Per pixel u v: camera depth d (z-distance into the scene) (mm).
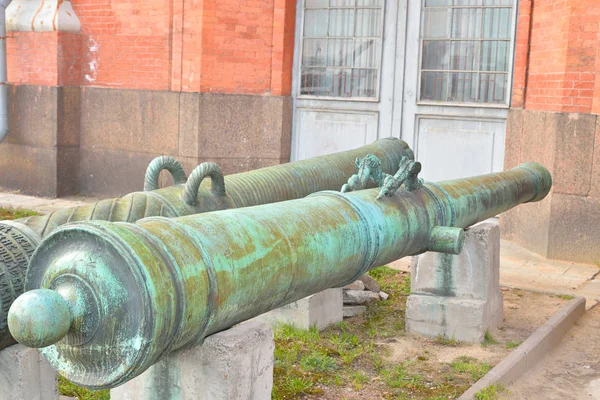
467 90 9070
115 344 2336
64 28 10359
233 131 9859
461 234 4168
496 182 5176
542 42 8117
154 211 3760
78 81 10664
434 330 5254
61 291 2352
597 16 7469
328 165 5383
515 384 4609
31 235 3271
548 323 5453
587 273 7332
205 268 2527
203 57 9680
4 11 10203
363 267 3557
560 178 7719
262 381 3027
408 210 3990
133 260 2307
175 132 9938
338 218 3404
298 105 10016
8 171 10875
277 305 3053
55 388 3414
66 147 10586
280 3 9727
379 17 9469
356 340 5105
